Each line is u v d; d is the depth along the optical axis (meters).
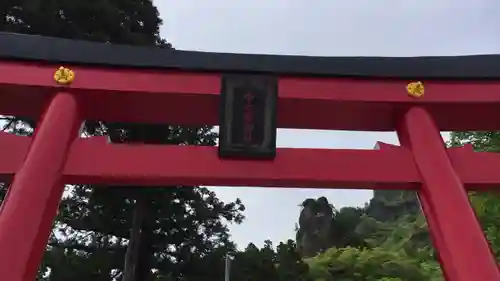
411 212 46.28
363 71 5.57
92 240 15.41
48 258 13.83
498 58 5.68
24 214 4.02
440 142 5.11
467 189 5.03
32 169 4.37
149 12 14.80
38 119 5.68
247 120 5.05
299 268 16.64
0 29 11.76
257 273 15.72
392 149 5.16
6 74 5.23
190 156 4.89
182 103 5.49
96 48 5.48
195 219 15.57
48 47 5.41
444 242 4.33
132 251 14.12
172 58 5.47
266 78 5.29
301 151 5.04
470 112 5.63
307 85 5.48
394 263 23.55
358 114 5.64
